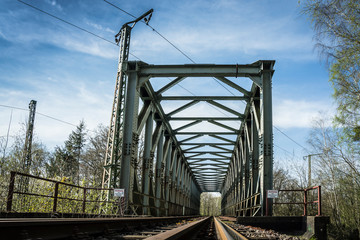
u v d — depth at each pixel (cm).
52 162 3606
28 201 1295
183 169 4950
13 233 384
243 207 2642
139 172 3709
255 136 2202
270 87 1839
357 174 1719
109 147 1856
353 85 1218
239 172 3478
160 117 2823
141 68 1986
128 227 793
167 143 3291
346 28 1160
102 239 553
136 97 1922
